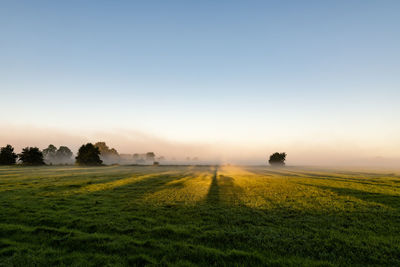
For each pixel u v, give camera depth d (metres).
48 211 10.95
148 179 29.02
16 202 12.94
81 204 13.05
